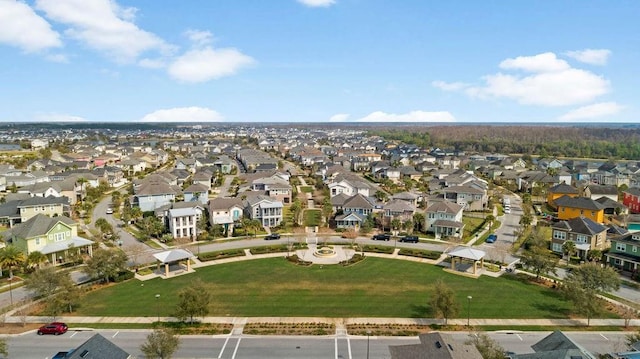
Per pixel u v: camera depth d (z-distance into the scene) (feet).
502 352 149.48
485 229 367.45
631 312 190.70
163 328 177.58
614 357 151.12
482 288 235.81
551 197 457.68
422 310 207.41
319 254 291.17
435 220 354.33
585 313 194.08
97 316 199.31
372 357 164.96
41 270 211.41
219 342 175.83
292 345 173.58
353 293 228.22
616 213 410.52
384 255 296.10
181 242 325.01
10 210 368.07
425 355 139.13
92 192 471.62
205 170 599.98
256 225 348.38
